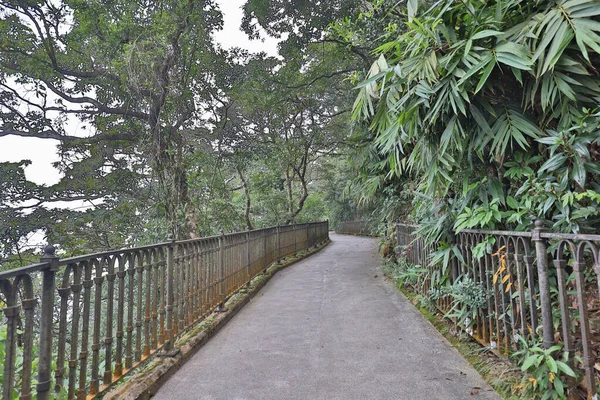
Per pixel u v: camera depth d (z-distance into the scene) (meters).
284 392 2.45
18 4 7.18
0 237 7.83
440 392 2.37
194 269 3.75
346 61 9.53
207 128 9.55
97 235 8.60
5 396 1.51
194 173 9.15
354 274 7.40
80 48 8.10
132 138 8.92
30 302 1.69
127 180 9.05
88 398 2.11
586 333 1.75
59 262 1.87
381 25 5.47
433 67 2.51
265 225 13.20
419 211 4.41
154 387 2.50
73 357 2.01
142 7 7.35
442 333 3.49
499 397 2.26
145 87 7.54
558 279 1.93
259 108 10.70
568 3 2.15
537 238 2.07
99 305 2.26
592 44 1.97
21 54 7.57
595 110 2.26
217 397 2.41
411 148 5.06
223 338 3.67
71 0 7.23
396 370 2.73
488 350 2.80
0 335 2.13
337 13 8.30
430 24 2.72
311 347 3.29
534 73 2.38
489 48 2.42
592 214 2.21
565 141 2.21
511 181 2.95
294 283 6.71
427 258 4.11
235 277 5.24
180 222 8.33
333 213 28.69
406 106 2.97
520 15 2.49
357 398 2.33
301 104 12.16
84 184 8.73
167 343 3.02
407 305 4.67
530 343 2.23
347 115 11.96
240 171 11.17
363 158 7.17
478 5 2.66
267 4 8.47
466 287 2.98
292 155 12.23
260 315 4.51
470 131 2.81
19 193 8.17
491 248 2.72
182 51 7.90
